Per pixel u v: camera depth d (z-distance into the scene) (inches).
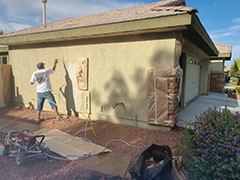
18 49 295.0
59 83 256.4
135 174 99.3
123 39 201.9
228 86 911.7
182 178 100.0
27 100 295.1
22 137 133.5
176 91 183.8
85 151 145.9
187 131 132.1
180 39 176.2
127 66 202.7
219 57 503.8
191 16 147.6
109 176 113.5
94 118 231.9
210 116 117.6
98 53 220.2
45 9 293.0
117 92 211.6
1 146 139.9
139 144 160.4
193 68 343.0
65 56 246.5
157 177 96.1
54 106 228.5
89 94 231.1
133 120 204.1
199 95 431.5
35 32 244.1
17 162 125.4
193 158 99.3
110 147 156.4
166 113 181.2
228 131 102.3
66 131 195.5
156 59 185.0
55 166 125.6
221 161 92.8
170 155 108.7
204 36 228.2
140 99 197.6
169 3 244.5
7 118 243.1
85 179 106.8
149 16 163.8
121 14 229.8
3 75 300.2
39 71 220.1
